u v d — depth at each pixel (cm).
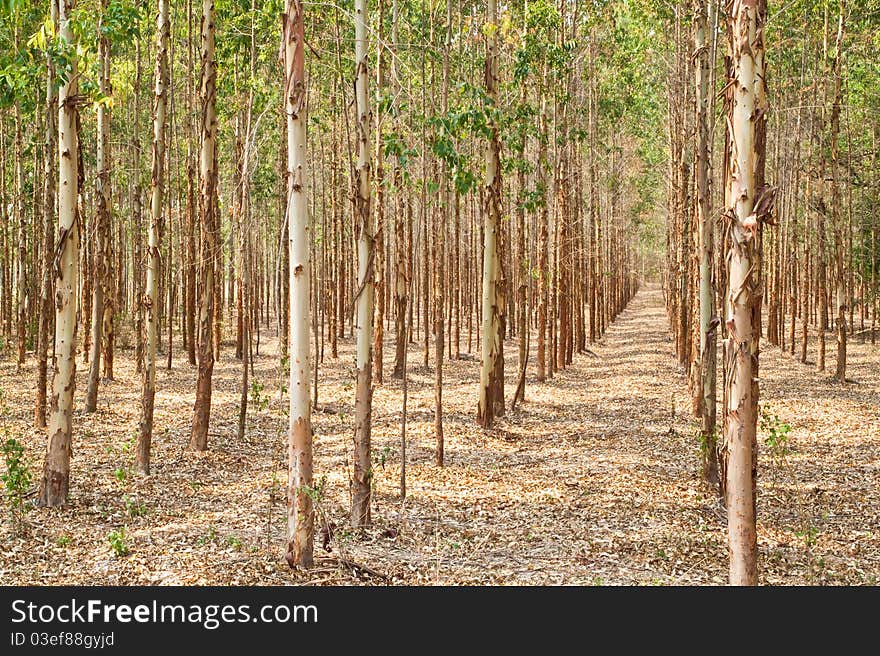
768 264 3450
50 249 1554
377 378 2292
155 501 1157
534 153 2391
